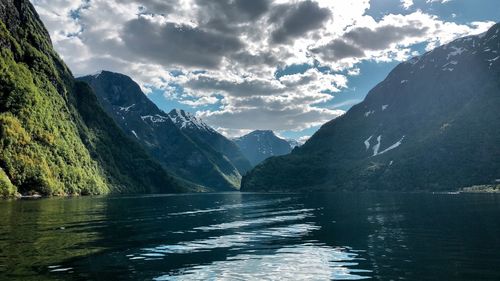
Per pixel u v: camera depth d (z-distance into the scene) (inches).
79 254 1240.2
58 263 1105.4
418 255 1195.9
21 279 928.3
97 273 994.1
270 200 5506.9
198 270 1033.5
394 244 1407.5
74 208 3543.3
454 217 2319.1
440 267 1032.8
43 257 1183.6
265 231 1846.7
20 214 2743.6
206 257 1205.7
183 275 983.0
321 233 1749.5
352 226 2001.7
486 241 1414.9
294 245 1427.2
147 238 1611.7
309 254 1248.2
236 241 1534.2
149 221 2349.9
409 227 1887.3
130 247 1382.9
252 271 1026.1
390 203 4045.3
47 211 3070.9
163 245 1434.5
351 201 4694.9
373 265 1075.3
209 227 2014.0
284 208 3563.0
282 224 2155.5
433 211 2819.9
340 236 1644.9
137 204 4498.0
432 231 1721.2
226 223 2224.4
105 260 1151.6
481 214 2474.2
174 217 2640.3
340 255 1224.8
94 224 2128.4
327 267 1062.4
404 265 1064.8
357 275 971.3
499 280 902.4
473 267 1026.1
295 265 1091.3
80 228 1934.1
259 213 2984.7
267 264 1106.7
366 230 1820.9
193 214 2910.9
